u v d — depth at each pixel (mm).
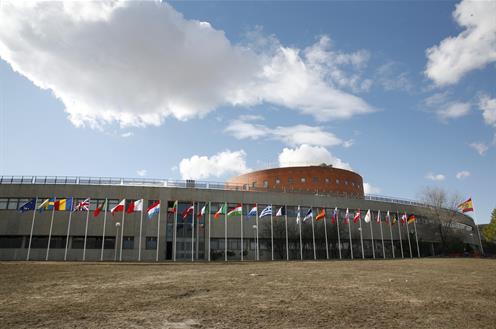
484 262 44844
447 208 86438
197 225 61875
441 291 19703
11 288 20344
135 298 17062
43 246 55375
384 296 17891
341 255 68875
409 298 17391
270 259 63531
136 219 58781
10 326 11898
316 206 69625
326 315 13664
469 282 23656
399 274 28672
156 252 58094
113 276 26484
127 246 57656
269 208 58281
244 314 13734
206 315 13547
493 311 14711
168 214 60969
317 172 87125
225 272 29922
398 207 78625
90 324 12195
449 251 82562
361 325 12297
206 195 63406
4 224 55625
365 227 72938
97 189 58875
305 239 66688
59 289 19938
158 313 13836
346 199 72812
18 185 57375
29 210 52844
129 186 60000
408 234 74250
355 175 92875
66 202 52938
